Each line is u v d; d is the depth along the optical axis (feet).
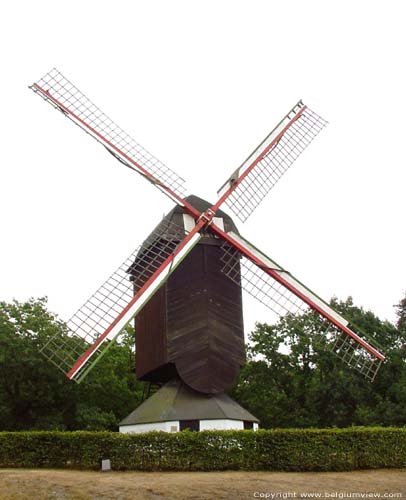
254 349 164.96
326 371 158.81
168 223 94.73
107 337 84.17
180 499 57.00
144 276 93.30
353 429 78.95
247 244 97.81
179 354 90.84
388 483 66.49
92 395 140.87
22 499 57.00
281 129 107.76
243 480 66.03
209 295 94.02
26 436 77.30
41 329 129.59
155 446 74.95
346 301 165.89
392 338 159.12
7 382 128.77
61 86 96.12
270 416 158.61
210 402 90.58
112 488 60.85
